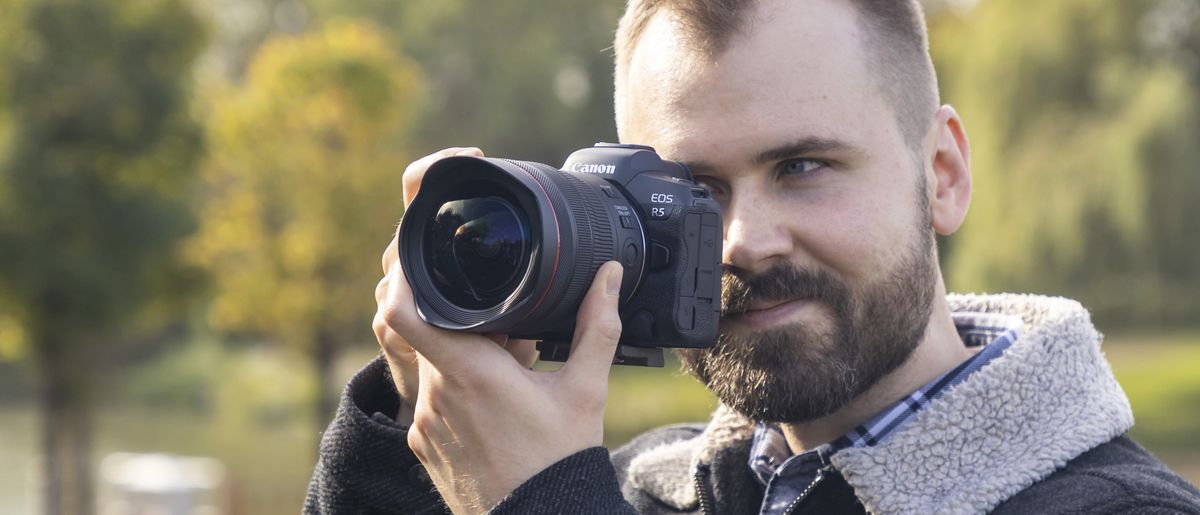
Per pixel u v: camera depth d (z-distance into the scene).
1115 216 14.91
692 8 1.86
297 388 23.91
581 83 33.09
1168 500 1.64
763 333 1.80
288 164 14.22
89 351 11.45
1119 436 1.86
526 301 1.62
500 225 1.66
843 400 1.80
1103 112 15.34
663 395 20.98
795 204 1.80
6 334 11.35
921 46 1.95
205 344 27.48
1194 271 15.13
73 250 10.73
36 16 10.59
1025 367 1.78
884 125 1.84
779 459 2.00
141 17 11.08
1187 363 19.70
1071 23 15.59
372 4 32.47
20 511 12.70
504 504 1.67
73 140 10.82
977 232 15.58
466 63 32.62
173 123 11.19
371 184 14.41
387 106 14.60
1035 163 15.25
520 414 1.71
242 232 14.37
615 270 1.71
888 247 1.82
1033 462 1.73
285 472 16.20
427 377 1.78
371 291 14.60
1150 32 16.16
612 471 1.72
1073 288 15.41
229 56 32.91
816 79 1.81
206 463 16.38
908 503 1.73
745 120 1.81
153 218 11.15
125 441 19.48
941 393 1.80
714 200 1.80
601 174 1.83
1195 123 15.13
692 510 2.10
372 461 1.94
